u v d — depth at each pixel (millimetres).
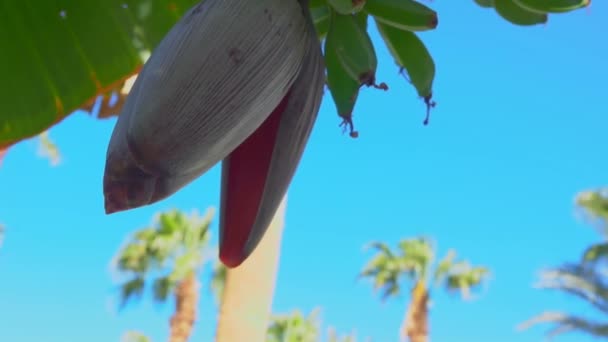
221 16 575
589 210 8430
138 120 537
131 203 555
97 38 970
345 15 713
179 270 8352
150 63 560
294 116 622
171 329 8305
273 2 608
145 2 975
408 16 736
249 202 623
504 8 815
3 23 958
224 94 556
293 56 608
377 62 692
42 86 964
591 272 8477
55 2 962
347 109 668
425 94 751
